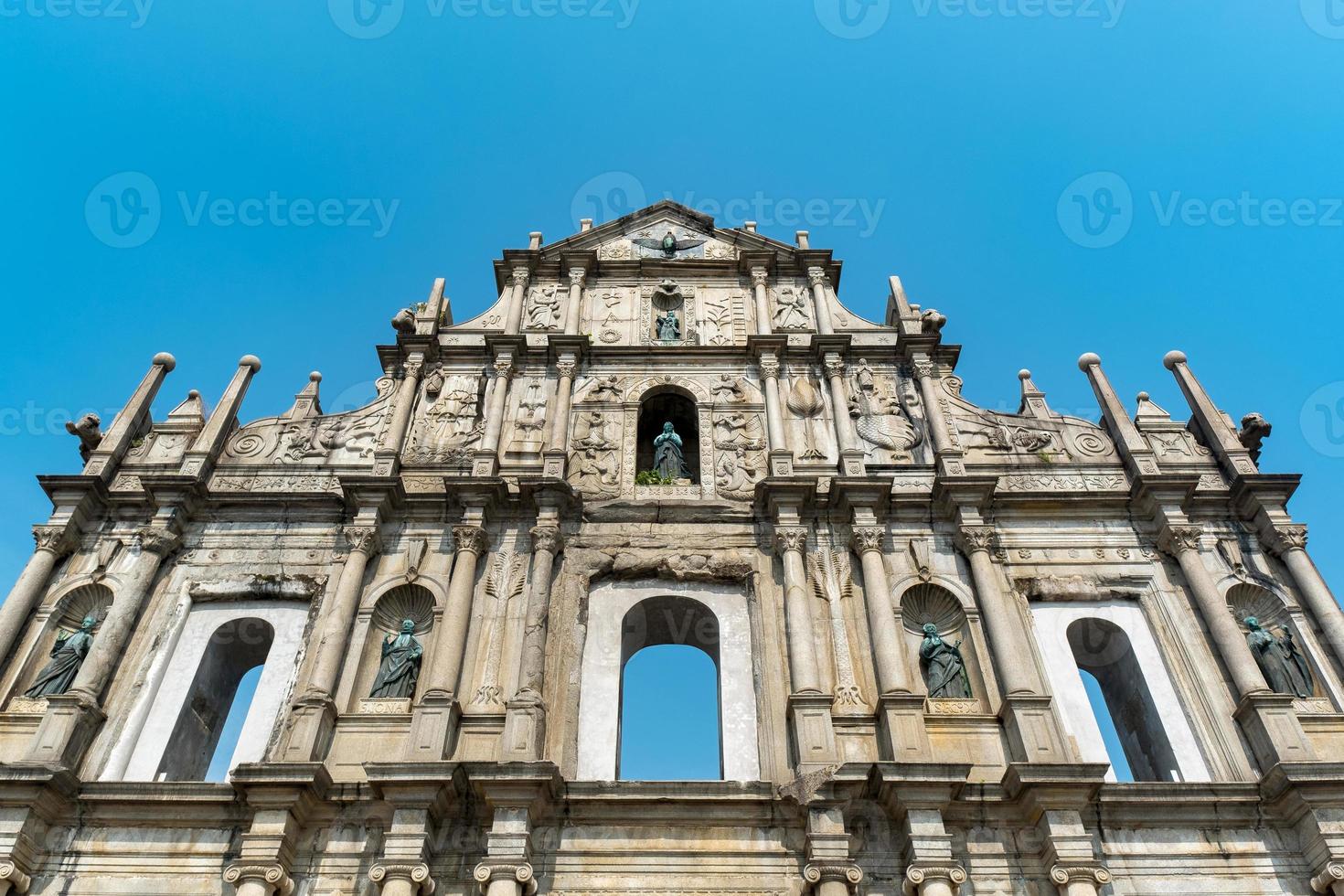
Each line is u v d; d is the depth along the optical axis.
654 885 16.89
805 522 22.48
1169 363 25.81
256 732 19.36
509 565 21.58
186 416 24.86
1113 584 21.62
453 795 17.47
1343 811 17.09
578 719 19.59
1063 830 16.91
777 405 25.02
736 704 19.88
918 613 21.53
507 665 19.89
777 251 29.30
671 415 27.23
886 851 17.20
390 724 19.09
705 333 27.61
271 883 16.38
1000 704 19.45
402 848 16.53
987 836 17.41
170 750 19.64
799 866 17.12
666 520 22.64
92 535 22.28
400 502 22.62
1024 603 21.39
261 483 23.56
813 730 18.41
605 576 21.78
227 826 17.56
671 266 29.12
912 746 18.25
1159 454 24.14
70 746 18.45
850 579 21.47
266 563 21.89
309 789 17.16
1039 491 22.81
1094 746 19.36
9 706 19.48
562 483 22.19
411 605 21.58
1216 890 16.91
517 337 26.20
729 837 17.47
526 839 16.70
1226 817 17.64
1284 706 18.84
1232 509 22.77
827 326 27.23
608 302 28.39
